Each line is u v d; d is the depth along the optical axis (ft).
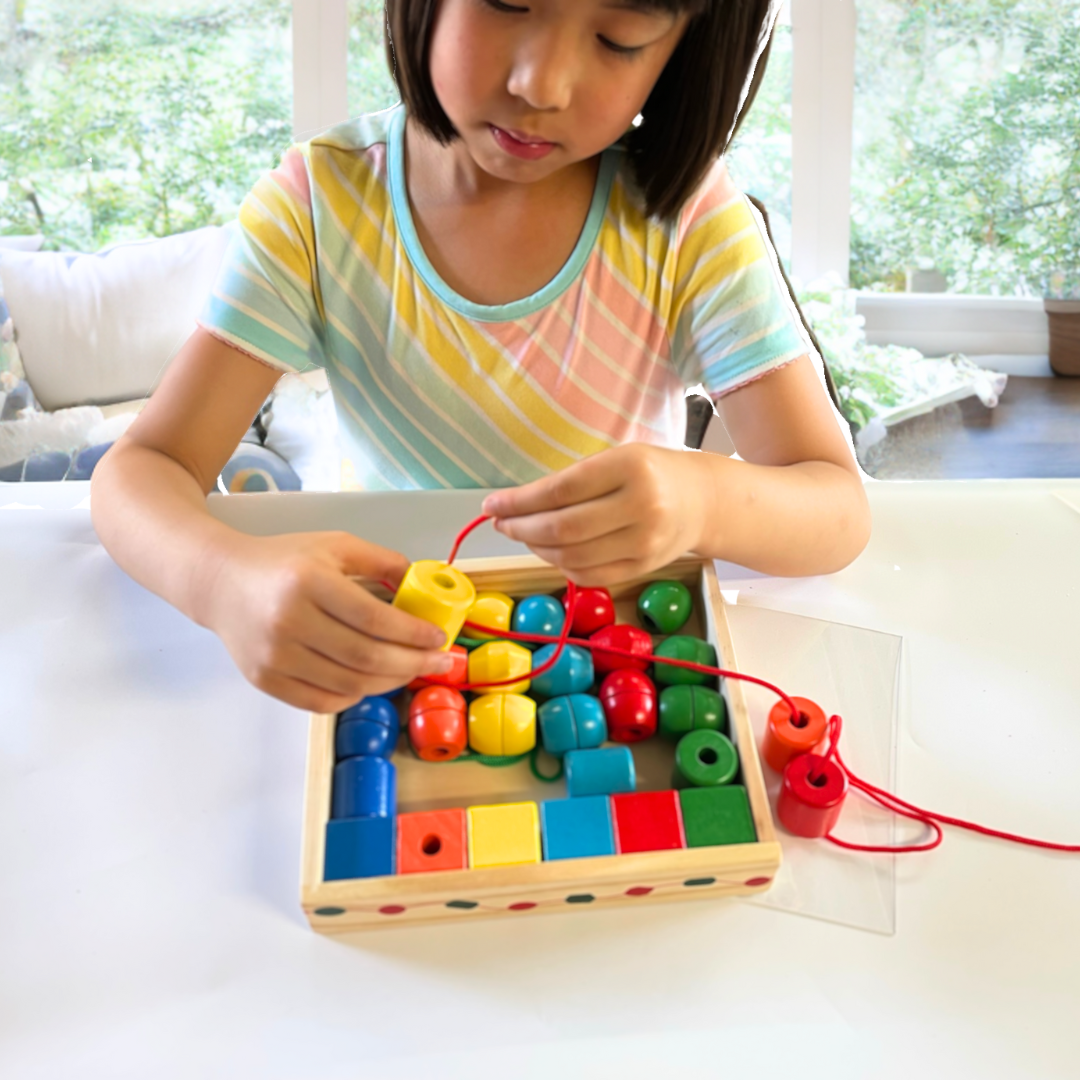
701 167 2.37
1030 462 6.61
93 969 1.54
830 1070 1.43
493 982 1.55
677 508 1.86
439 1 2.01
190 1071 1.43
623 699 1.82
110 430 5.36
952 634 2.15
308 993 1.52
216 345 2.49
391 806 1.70
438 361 2.70
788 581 2.26
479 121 2.05
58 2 5.97
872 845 1.74
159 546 2.01
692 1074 1.43
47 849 1.70
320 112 6.26
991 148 6.72
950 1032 1.48
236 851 1.71
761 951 1.59
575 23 1.84
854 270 7.13
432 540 2.31
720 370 2.55
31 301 5.55
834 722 1.84
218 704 1.96
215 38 6.11
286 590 1.69
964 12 6.39
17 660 2.03
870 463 6.64
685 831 1.62
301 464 5.17
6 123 6.18
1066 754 1.90
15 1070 1.42
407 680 1.70
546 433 2.79
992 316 7.26
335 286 2.63
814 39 6.46
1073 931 1.62
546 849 1.61
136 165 6.37
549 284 2.60
